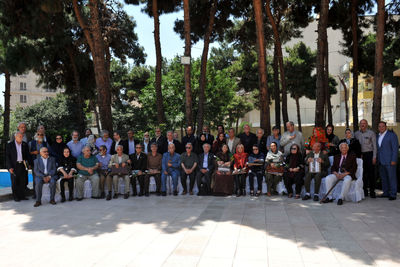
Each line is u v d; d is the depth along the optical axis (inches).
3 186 497.0
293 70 981.8
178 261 155.0
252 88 1020.5
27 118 1223.5
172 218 241.9
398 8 553.9
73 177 333.1
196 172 358.3
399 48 613.6
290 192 328.2
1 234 204.7
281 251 167.9
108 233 203.8
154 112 968.9
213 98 989.2
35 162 309.3
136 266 149.3
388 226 212.8
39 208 289.7
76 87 797.9
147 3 637.3
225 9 634.2
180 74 968.9
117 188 338.6
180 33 669.3
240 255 162.6
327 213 253.0
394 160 300.8
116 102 1272.1
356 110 641.6
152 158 355.9
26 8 416.8
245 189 348.5
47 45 684.7
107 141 384.2
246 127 381.4
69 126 1207.6
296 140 353.1
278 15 721.0
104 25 704.4
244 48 781.9
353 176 294.4
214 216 247.1
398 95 1034.7
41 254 167.2
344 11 631.8
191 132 400.2
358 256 160.1
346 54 717.3
